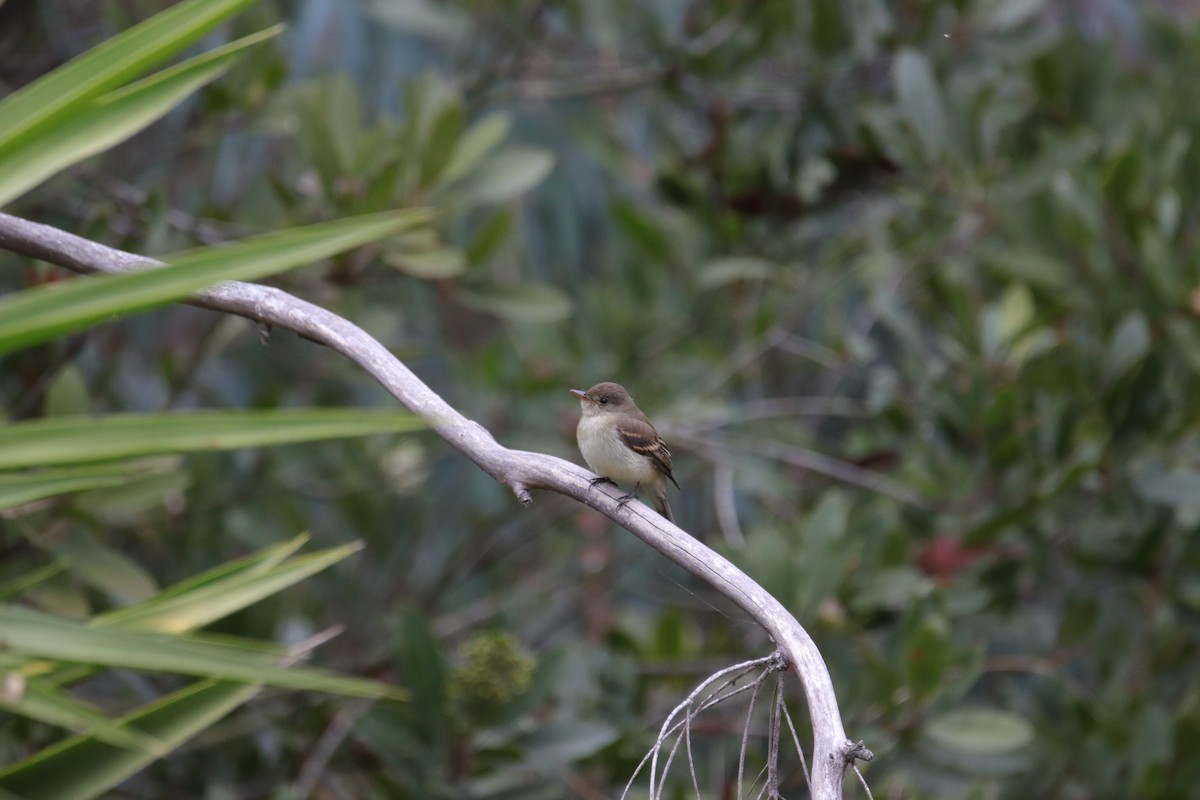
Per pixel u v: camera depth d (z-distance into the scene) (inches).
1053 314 515.2
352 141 427.8
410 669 382.0
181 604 204.7
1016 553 472.7
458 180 456.1
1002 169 542.3
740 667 203.6
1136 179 491.8
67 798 199.3
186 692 213.5
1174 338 486.3
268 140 603.8
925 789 395.5
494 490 605.0
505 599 573.3
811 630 395.5
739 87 563.2
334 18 627.5
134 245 421.4
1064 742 469.7
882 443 532.4
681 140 601.3
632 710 461.4
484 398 559.5
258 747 463.8
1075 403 470.0
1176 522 483.8
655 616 583.8
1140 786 437.7
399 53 640.4
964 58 578.9
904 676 377.7
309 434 150.3
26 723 370.9
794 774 406.9
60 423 149.1
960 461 484.7
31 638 156.6
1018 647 598.9
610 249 679.7
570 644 393.7
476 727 383.9
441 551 641.0
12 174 167.2
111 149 522.6
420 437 567.5
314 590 549.6
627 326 561.6
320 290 427.2
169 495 397.1
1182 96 576.7
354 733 424.5
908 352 544.4
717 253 570.6
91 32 529.7
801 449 565.0
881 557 442.0
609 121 618.5
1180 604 479.8
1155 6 686.5
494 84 593.6
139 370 564.1
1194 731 465.1
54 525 361.7
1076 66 569.9
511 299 461.4
